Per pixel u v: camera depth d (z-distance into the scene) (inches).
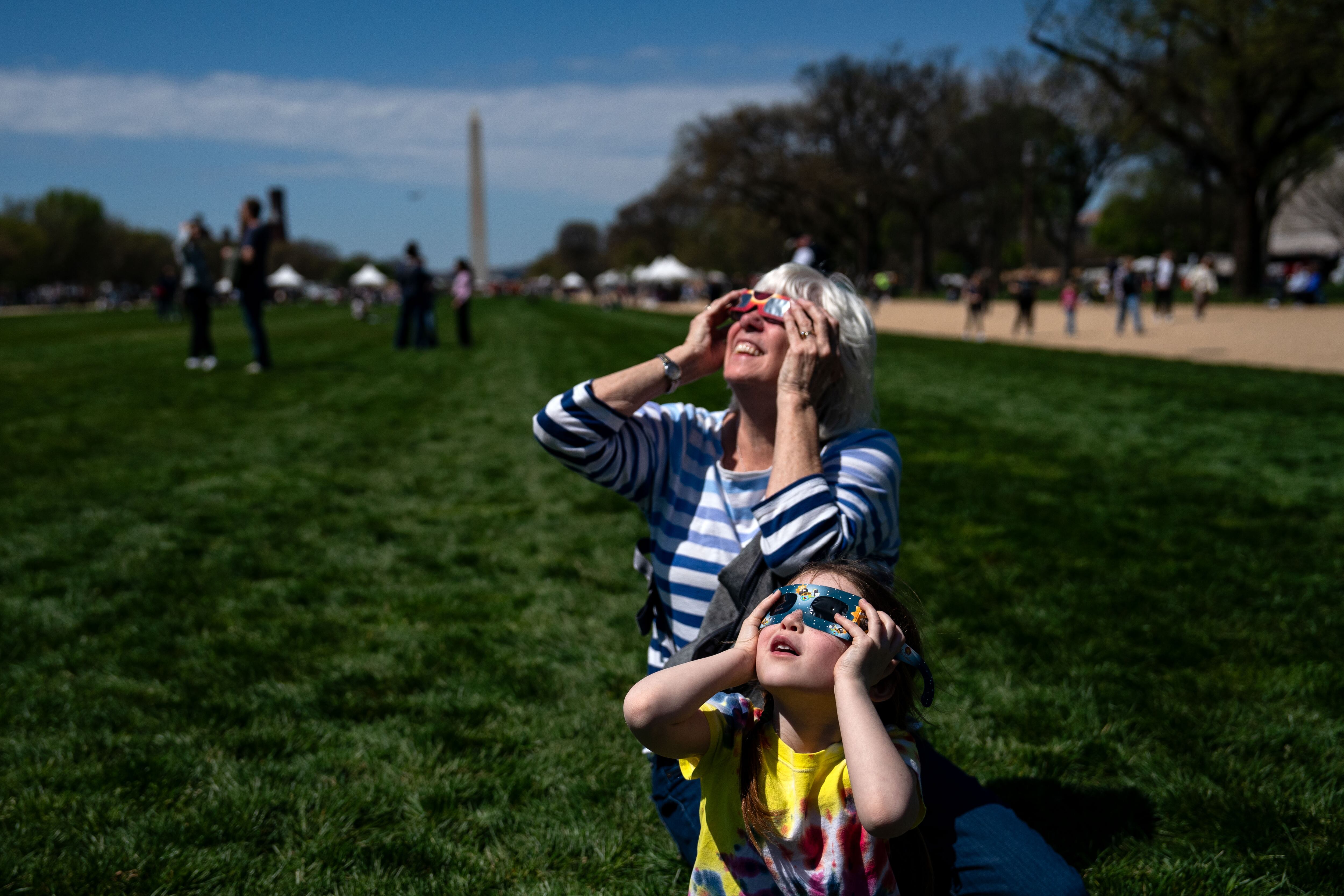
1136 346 830.5
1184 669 153.5
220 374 589.3
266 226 596.7
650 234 4453.7
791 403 76.8
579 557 220.8
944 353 794.2
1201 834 109.0
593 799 118.5
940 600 184.4
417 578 204.8
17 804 114.3
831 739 64.7
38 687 148.0
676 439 86.0
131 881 100.6
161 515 250.8
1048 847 69.2
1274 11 1089.4
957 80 2539.4
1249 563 204.2
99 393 492.7
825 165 2484.0
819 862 64.1
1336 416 417.1
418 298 815.1
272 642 167.3
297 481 295.3
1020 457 330.0
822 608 62.9
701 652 74.8
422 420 417.1
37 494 271.0
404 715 141.1
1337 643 160.6
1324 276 2041.1
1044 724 134.2
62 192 3914.9
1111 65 1282.0
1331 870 100.8
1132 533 229.1
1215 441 358.9
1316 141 1731.1
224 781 120.5
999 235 2982.3
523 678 153.1
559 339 973.2
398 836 109.9
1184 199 2768.2
